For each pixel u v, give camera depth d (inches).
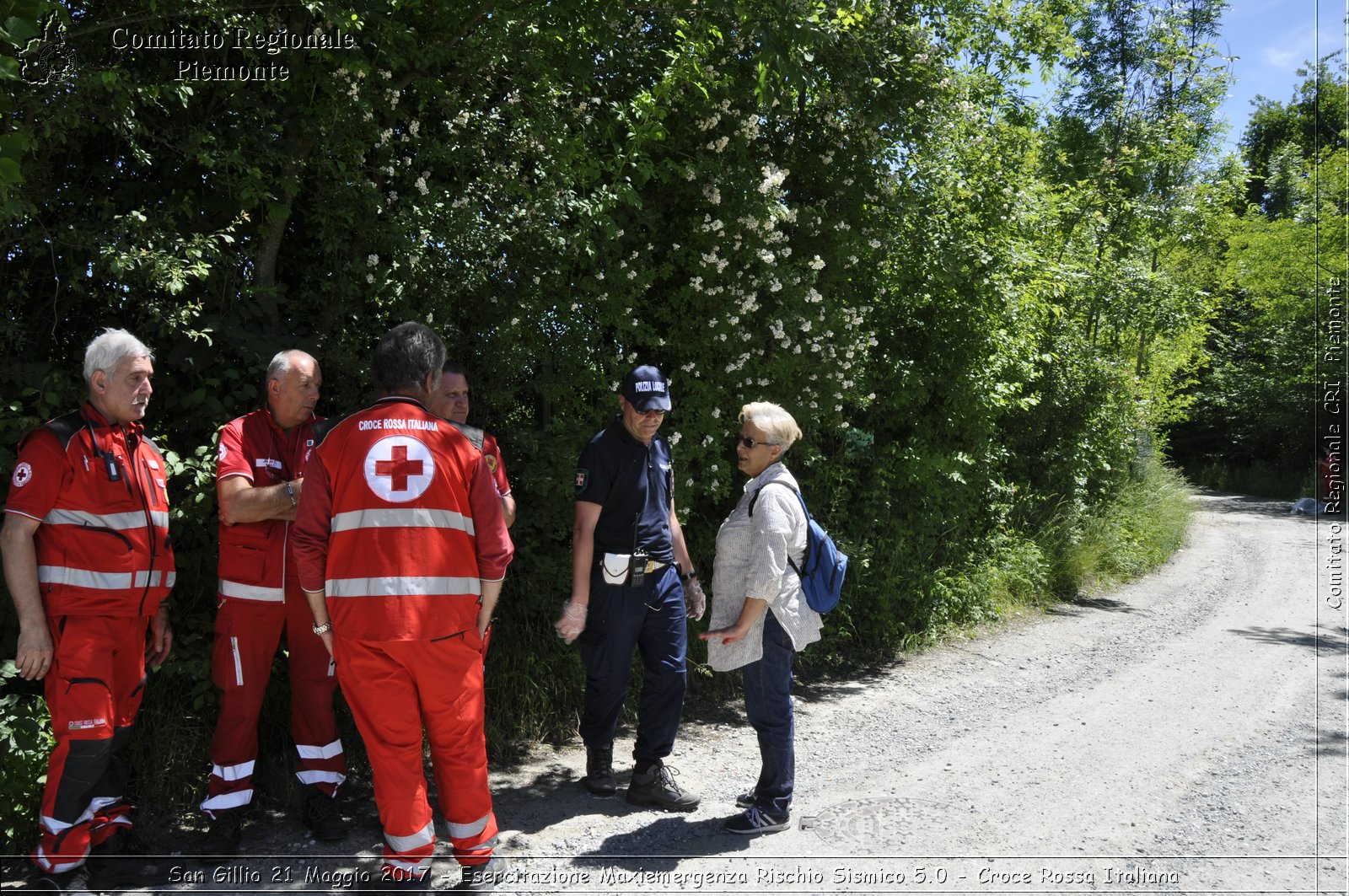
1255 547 562.3
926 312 318.7
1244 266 940.6
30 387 149.9
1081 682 262.7
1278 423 988.6
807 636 156.1
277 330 174.7
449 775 130.6
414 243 179.9
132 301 163.0
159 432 167.8
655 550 170.9
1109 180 562.3
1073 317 467.5
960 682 261.1
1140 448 567.2
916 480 303.6
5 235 150.2
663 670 169.0
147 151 165.2
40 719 138.3
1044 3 355.9
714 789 179.5
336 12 161.8
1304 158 1189.1
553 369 213.3
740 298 237.1
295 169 174.6
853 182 277.4
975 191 321.4
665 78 209.3
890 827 161.2
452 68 201.2
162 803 155.2
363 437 128.0
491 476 136.1
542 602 206.1
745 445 159.3
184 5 158.4
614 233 205.9
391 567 124.8
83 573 129.9
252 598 144.6
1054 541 404.2
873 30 268.2
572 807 168.7
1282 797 179.2
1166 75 624.4
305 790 152.8
